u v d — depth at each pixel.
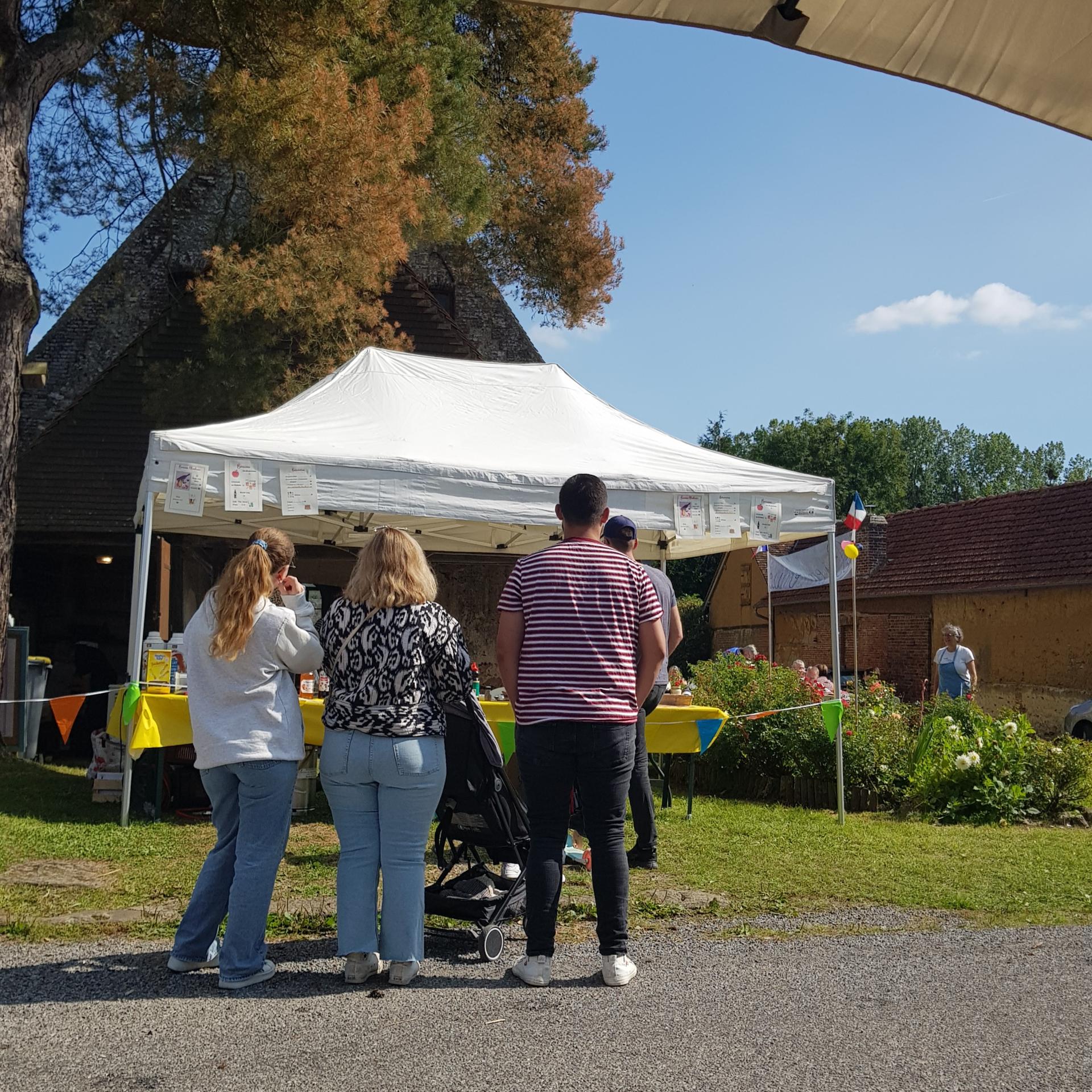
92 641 18.50
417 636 4.30
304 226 14.85
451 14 19.56
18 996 3.98
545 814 4.31
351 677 4.29
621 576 4.42
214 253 14.41
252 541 4.59
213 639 4.29
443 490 8.09
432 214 17.92
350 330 15.25
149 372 15.48
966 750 9.73
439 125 18.28
